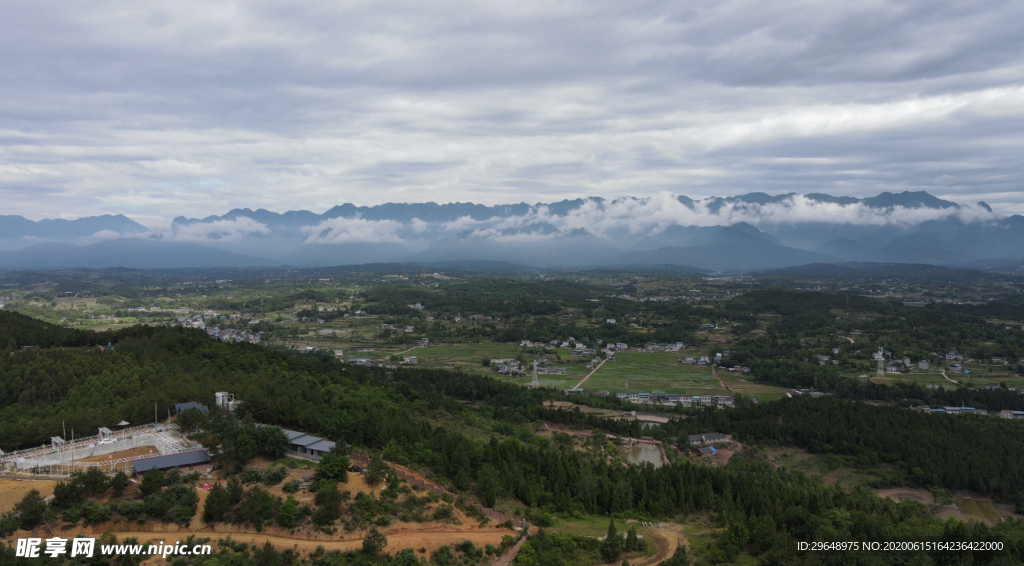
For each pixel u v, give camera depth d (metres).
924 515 156.25
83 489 112.50
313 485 125.81
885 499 173.00
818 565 117.69
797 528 136.00
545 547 119.88
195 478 124.62
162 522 111.19
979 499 184.88
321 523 115.56
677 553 122.50
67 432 145.12
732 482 162.12
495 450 166.38
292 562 106.31
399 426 166.25
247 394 174.00
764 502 147.38
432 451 157.25
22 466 126.12
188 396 173.12
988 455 197.00
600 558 121.44
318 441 146.50
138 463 127.12
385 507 123.38
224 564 101.88
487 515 133.62
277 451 140.38
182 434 149.25
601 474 164.00
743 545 129.25
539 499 149.50
